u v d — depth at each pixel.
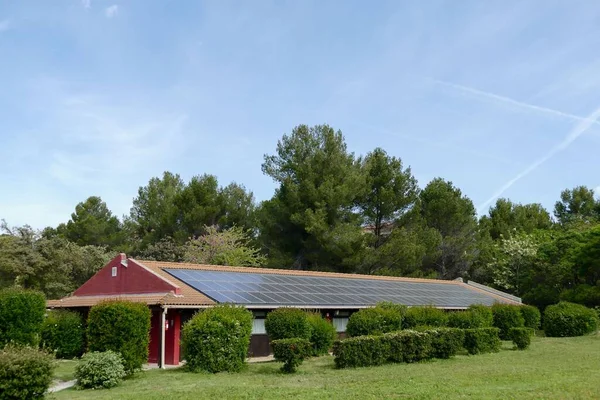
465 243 48.72
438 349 22.22
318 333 23.28
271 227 42.50
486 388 14.02
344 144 43.47
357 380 16.11
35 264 38.28
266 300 24.03
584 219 57.00
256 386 15.08
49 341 23.17
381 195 43.38
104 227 55.31
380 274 41.00
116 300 18.41
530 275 44.25
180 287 23.95
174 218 48.53
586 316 33.28
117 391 14.91
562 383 14.68
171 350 22.55
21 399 12.82
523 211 58.12
